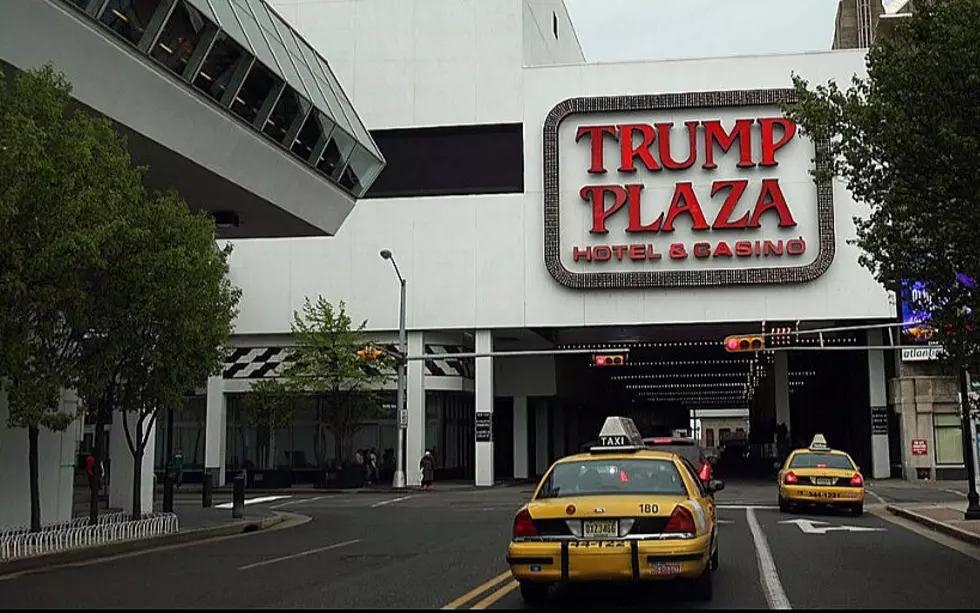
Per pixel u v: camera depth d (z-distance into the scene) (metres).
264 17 26.28
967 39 13.30
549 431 63.69
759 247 43.53
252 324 46.84
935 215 14.25
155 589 12.55
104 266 16.59
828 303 43.28
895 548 16.80
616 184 44.69
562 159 45.22
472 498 36.19
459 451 52.91
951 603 10.93
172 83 20.59
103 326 18.06
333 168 28.05
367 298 46.22
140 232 17.25
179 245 18.69
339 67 47.16
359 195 30.17
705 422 186.88
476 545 17.97
